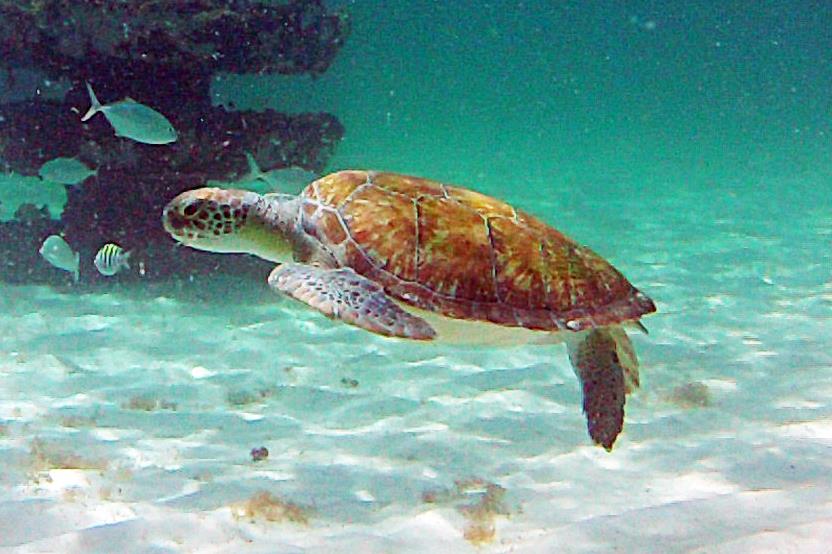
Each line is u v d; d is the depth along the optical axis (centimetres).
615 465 191
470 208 182
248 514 173
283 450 201
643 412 216
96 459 194
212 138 325
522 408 221
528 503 178
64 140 322
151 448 200
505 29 4491
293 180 276
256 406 224
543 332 175
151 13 300
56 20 303
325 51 350
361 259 173
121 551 162
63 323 282
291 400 227
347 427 212
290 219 181
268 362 252
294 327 282
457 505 178
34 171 330
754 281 349
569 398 226
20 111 323
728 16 3644
